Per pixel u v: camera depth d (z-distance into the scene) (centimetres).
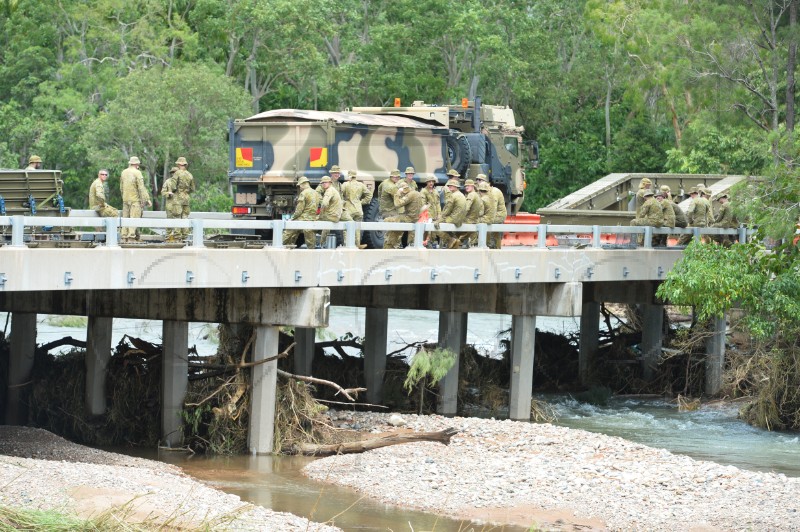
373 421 4212
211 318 3731
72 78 10581
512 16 11375
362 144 4619
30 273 2892
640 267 5097
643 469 3547
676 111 10500
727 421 4962
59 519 2336
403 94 11012
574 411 5159
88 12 10700
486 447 3819
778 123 7106
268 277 3500
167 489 2900
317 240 4481
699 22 6788
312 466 3509
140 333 5894
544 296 4706
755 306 4762
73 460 3384
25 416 4191
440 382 4656
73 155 10225
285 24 10562
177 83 9350
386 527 2855
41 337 5919
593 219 5825
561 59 12888
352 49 11194
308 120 4506
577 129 12394
